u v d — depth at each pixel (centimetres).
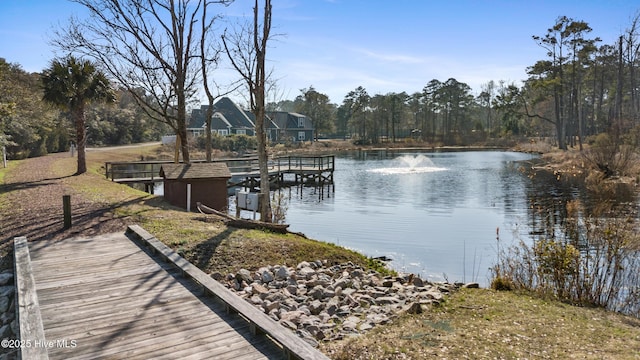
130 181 2109
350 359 455
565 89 4775
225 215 1126
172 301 538
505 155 5125
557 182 2545
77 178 1992
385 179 2928
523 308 628
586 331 537
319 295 669
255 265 794
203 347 419
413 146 6944
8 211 1153
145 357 397
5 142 2511
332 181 2789
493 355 460
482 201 1992
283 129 6594
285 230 1036
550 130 6384
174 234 899
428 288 734
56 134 3903
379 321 566
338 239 1310
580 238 1180
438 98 7656
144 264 694
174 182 1429
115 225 987
